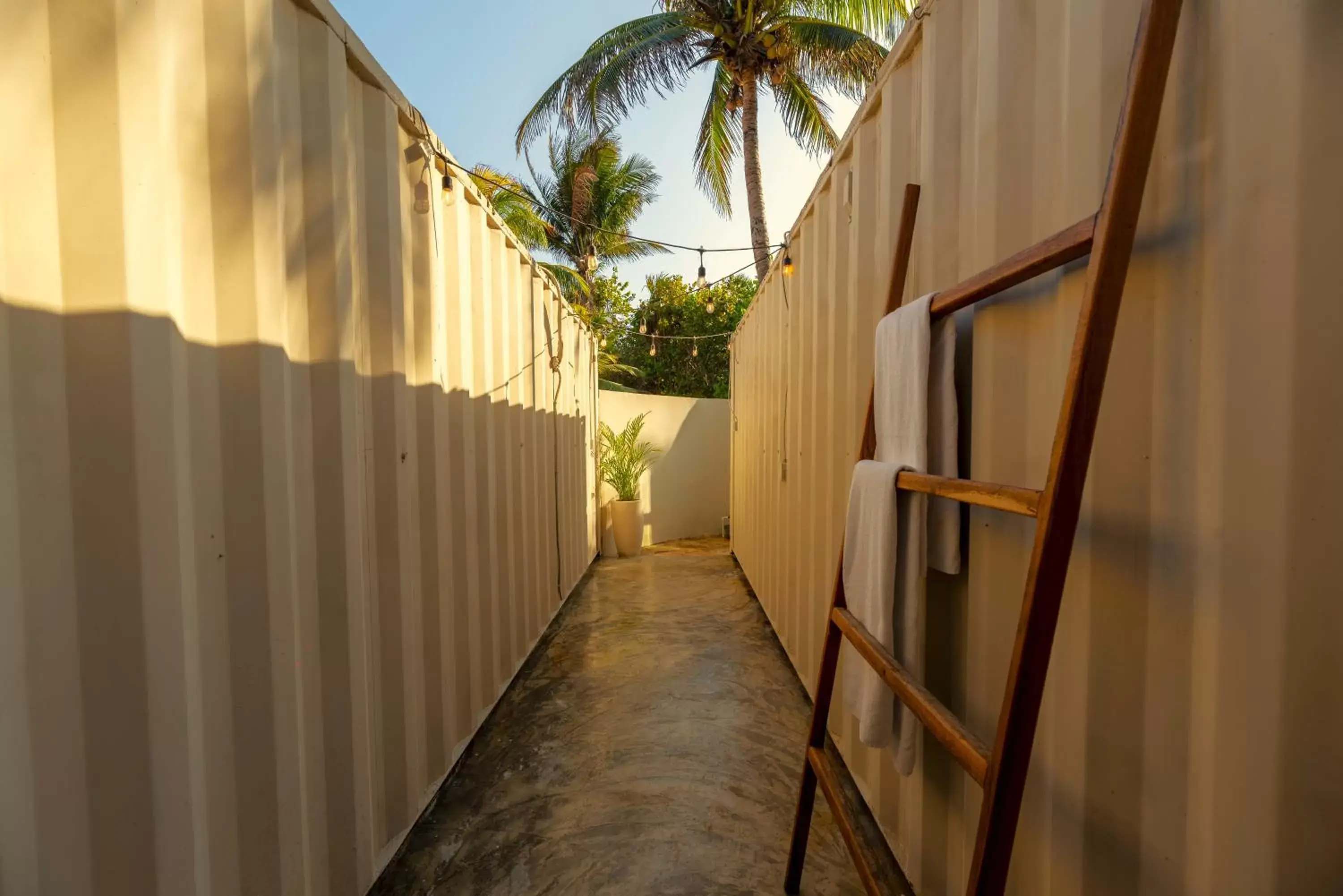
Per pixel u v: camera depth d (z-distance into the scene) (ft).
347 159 4.43
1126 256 2.14
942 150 4.20
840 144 6.57
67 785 2.44
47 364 2.42
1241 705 1.99
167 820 2.75
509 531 8.52
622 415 22.30
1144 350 2.38
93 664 2.53
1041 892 3.00
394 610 5.09
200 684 3.04
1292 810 1.85
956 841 3.90
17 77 2.35
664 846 5.09
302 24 4.08
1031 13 3.17
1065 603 2.82
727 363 33.30
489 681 7.61
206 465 3.14
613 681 8.82
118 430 2.61
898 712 3.64
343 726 4.25
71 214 2.51
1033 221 3.15
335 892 4.18
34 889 2.33
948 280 4.12
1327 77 1.73
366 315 4.93
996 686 3.47
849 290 6.30
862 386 5.90
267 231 3.49
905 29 4.79
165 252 2.83
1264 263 1.90
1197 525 2.16
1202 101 2.12
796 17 17.44
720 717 7.59
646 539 22.84
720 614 12.44
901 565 3.73
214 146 3.23
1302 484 1.81
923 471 3.56
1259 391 1.93
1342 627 1.72
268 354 3.49
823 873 4.75
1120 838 2.50
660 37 17.56
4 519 2.27
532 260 9.91
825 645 4.34
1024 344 3.21
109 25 2.58
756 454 13.19
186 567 2.95
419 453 5.78
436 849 5.11
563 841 5.17
